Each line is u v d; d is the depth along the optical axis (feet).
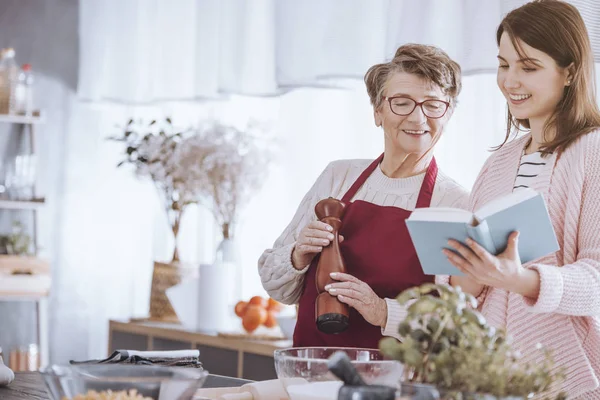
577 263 5.34
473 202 6.40
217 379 6.49
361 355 4.60
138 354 6.05
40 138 17.24
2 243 16.08
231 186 11.87
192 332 11.64
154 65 15.56
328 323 6.24
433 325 3.73
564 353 5.60
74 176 17.10
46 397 5.84
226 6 13.91
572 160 5.75
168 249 15.78
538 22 5.74
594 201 5.59
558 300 5.09
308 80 12.25
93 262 16.94
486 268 4.81
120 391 4.03
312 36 12.22
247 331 11.34
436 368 3.53
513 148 6.30
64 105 17.22
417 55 6.53
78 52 17.21
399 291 6.51
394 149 6.84
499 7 9.95
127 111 16.31
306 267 6.97
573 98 5.81
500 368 3.45
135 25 15.81
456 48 10.44
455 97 6.70
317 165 12.84
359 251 6.65
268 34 13.44
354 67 11.82
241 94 13.58
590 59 5.82
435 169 6.86
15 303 16.94
